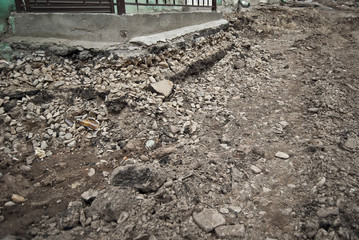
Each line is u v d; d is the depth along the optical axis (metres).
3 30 3.36
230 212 1.91
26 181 2.15
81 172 2.28
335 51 5.68
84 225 1.81
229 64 4.65
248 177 2.22
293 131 2.89
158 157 2.41
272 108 3.42
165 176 2.13
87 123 2.73
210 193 2.05
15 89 2.82
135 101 2.91
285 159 2.43
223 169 2.29
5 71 2.93
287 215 1.88
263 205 1.97
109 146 2.56
